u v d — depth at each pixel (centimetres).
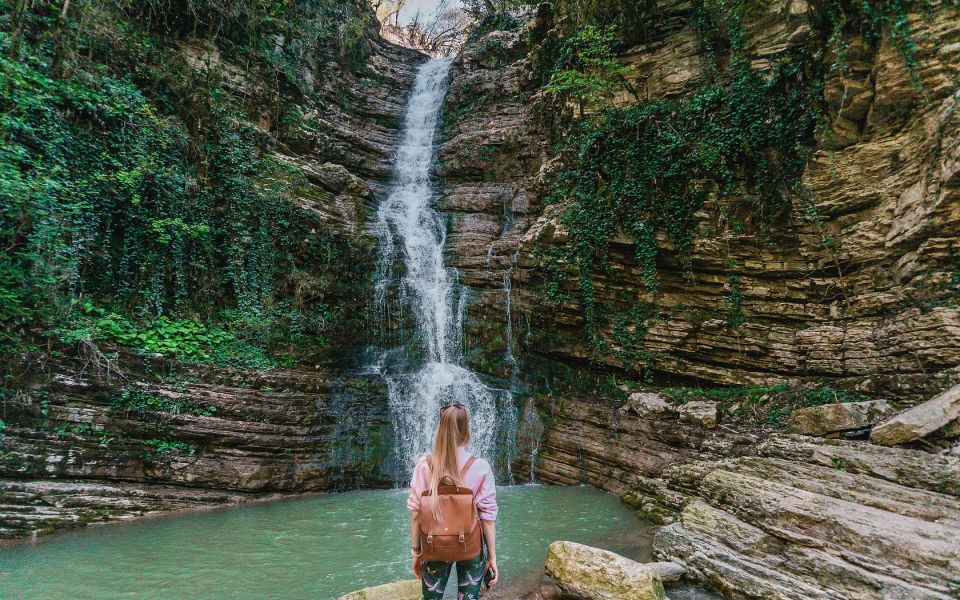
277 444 915
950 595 366
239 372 951
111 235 955
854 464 549
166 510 784
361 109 1809
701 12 1138
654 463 877
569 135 1345
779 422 802
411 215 1579
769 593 441
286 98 1495
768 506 508
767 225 943
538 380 1160
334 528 712
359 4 1894
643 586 430
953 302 689
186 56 1244
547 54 1534
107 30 1044
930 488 481
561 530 685
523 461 1043
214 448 870
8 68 824
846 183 857
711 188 1013
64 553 609
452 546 291
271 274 1197
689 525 553
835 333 837
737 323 966
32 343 765
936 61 750
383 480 995
